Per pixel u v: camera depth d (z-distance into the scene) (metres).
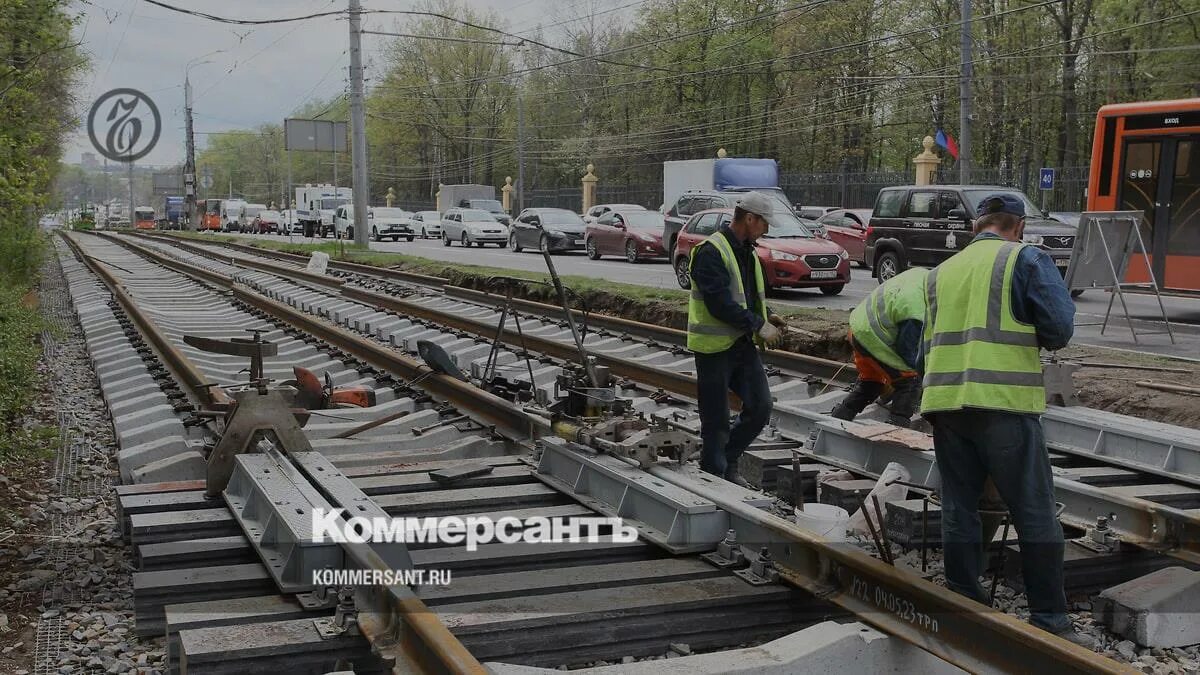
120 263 32.03
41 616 5.35
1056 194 41.78
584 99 77.62
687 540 5.52
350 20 34.59
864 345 8.17
